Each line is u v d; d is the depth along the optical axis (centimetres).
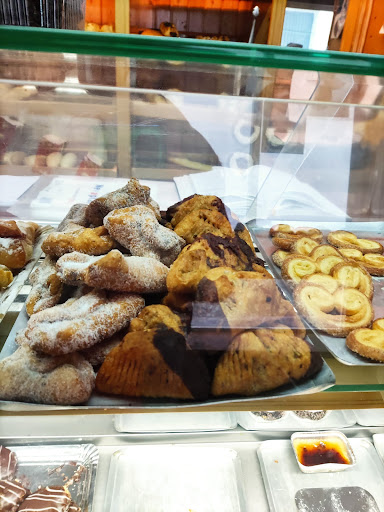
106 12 279
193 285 92
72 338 83
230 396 88
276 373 87
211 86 119
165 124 140
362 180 160
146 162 151
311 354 91
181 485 112
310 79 114
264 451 120
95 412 85
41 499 102
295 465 117
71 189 145
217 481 113
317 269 127
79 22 114
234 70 107
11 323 100
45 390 82
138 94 125
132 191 120
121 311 91
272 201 158
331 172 164
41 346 83
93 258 101
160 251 107
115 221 104
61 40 85
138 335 86
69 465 112
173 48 87
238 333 87
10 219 137
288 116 148
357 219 162
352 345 97
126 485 110
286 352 87
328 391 90
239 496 110
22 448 114
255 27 302
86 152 146
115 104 132
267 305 92
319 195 165
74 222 124
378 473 116
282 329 91
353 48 291
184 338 86
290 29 297
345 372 92
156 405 86
